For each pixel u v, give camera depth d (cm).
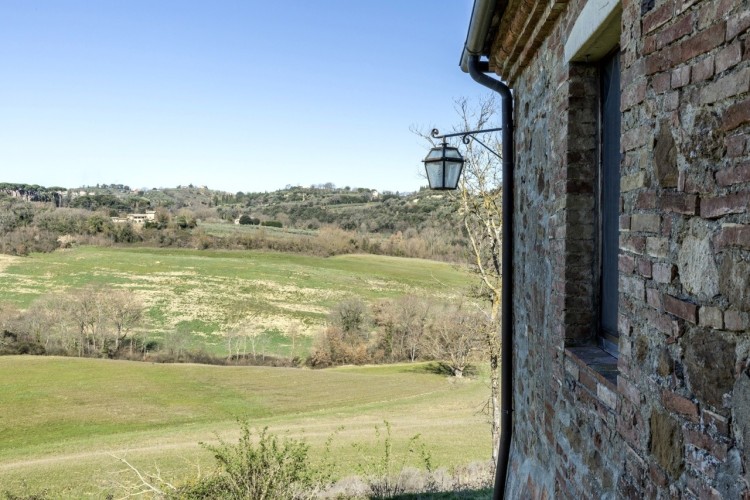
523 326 350
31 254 4431
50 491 1293
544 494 282
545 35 292
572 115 248
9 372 2873
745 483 110
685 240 137
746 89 111
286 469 802
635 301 167
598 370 206
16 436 2061
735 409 115
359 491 1062
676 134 141
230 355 3306
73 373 2905
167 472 1502
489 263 1382
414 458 1584
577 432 230
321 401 2631
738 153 114
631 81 170
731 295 117
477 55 368
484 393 2688
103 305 3331
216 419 2345
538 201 310
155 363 3198
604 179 243
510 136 382
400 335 3459
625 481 175
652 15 154
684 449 136
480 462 1383
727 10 118
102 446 1916
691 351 133
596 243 249
